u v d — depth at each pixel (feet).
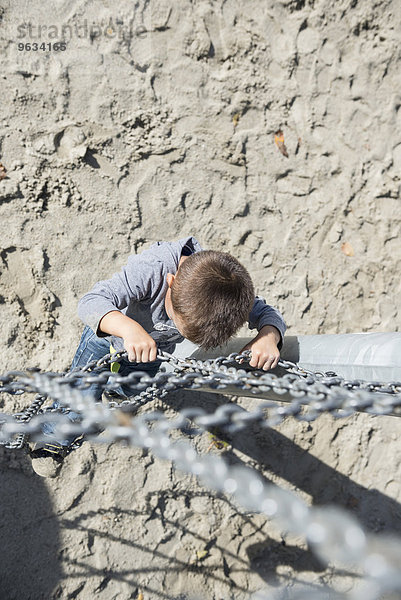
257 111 10.23
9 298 8.72
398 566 1.98
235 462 9.58
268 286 10.05
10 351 8.64
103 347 6.70
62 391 4.09
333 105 10.60
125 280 5.93
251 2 10.16
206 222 9.86
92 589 8.89
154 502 9.30
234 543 9.70
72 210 9.14
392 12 10.74
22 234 8.86
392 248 10.69
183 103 9.80
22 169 8.87
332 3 10.50
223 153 9.98
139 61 9.58
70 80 9.21
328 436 10.12
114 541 9.07
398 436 10.41
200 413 3.65
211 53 9.98
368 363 4.87
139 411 8.96
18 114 8.93
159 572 9.25
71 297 9.03
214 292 5.22
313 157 10.48
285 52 10.36
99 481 9.04
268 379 4.37
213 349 5.98
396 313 10.62
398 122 10.84
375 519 10.18
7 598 8.47
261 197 10.16
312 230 10.37
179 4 9.75
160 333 6.20
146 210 9.53
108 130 9.37
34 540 8.68
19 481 8.65
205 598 9.41
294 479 9.89
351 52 10.71
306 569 9.96
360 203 10.62
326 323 10.30
